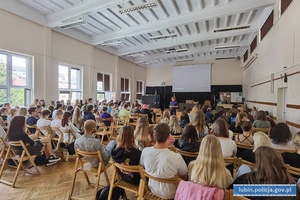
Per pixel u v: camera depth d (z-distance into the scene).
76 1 5.85
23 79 6.19
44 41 6.70
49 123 3.96
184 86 14.38
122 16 7.05
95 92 9.72
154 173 1.58
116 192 2.05
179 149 2.29
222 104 11.07
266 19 6.76
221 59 13.51
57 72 7.37
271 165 1.10
